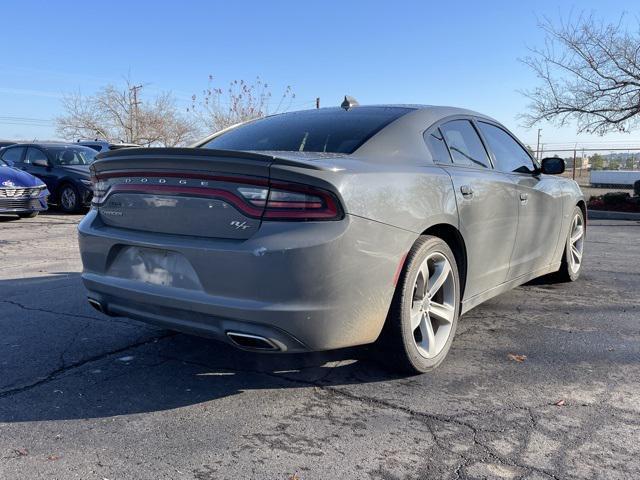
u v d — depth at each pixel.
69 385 3.27
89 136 45.34
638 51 15.73
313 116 4.01
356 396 3.16
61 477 2.35
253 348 2.84
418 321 3.37
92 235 3.31
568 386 3.30
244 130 4.11
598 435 2.73
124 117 45.44
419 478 2.38
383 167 3.14
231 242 2.78
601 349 3.92
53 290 5.46
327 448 2.61
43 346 3.89
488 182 3.93
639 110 15.88
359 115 3.84
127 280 3.16
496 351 3.87
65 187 13.30
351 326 2.89
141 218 3.12
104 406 3.01
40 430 2.74
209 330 2.89
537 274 5.04
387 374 3.46
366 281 2.88
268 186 2.74
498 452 2.58
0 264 6.86
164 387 3.26
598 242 9.34
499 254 4.17
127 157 3.11
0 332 4.18
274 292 2.69
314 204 2.72
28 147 14.43
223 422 2.85
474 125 4.32
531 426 2.82
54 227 10.73
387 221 2.97
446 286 3.58
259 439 2.69
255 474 2.40
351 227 2.76
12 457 2.50
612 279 6.17
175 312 2.96
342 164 2.94
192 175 2.90
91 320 4.49
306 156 3.04
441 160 3.72
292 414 2.94
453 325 3.62
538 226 4.79
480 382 3.35
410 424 2.84
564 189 5.36
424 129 3.74
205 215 2.87
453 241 3.70
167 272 2.99
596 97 16.39
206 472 2.41
